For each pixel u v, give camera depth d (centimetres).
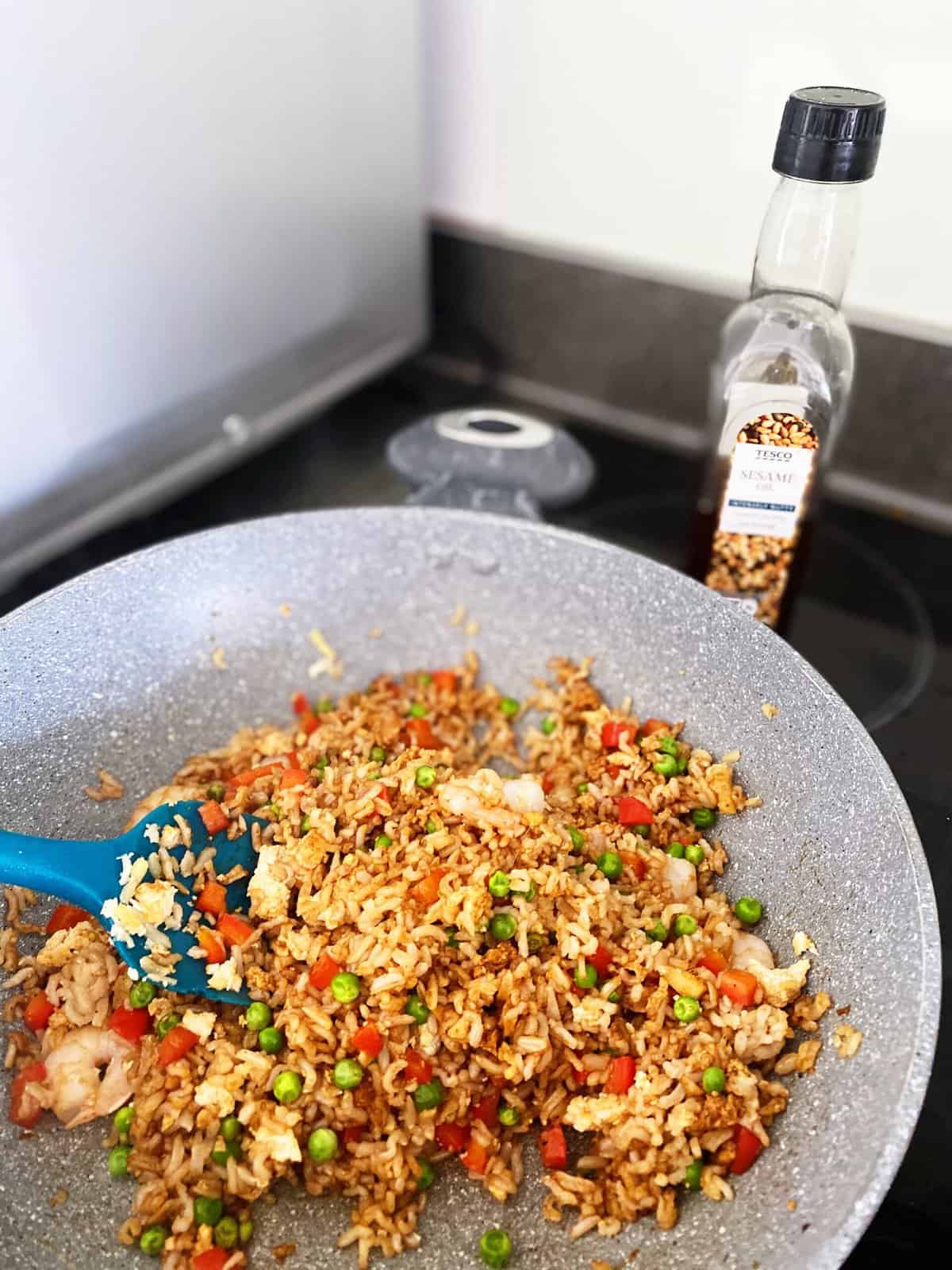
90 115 32
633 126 41
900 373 40
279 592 34
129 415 38
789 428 31
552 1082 26
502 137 44
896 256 38
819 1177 21
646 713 33
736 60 37
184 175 36
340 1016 26
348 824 29
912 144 36
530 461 39
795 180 28
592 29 40
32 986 27
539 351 48
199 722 33
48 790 30
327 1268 23
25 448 35
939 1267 23
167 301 38
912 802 31
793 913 27
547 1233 24
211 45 35
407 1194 24
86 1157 25
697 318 43
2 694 29
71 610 30
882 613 38
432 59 44
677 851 30
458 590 35
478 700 35
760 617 36
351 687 35
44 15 30
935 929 22
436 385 50
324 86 40
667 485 44
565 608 34
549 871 27
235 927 27
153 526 40
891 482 42
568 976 26
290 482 43
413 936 26
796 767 28
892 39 34
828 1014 24
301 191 41
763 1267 20
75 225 33
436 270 49
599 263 44
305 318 44
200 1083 25
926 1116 25
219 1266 23
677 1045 25
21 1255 22
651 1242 23
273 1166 24
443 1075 26
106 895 26
